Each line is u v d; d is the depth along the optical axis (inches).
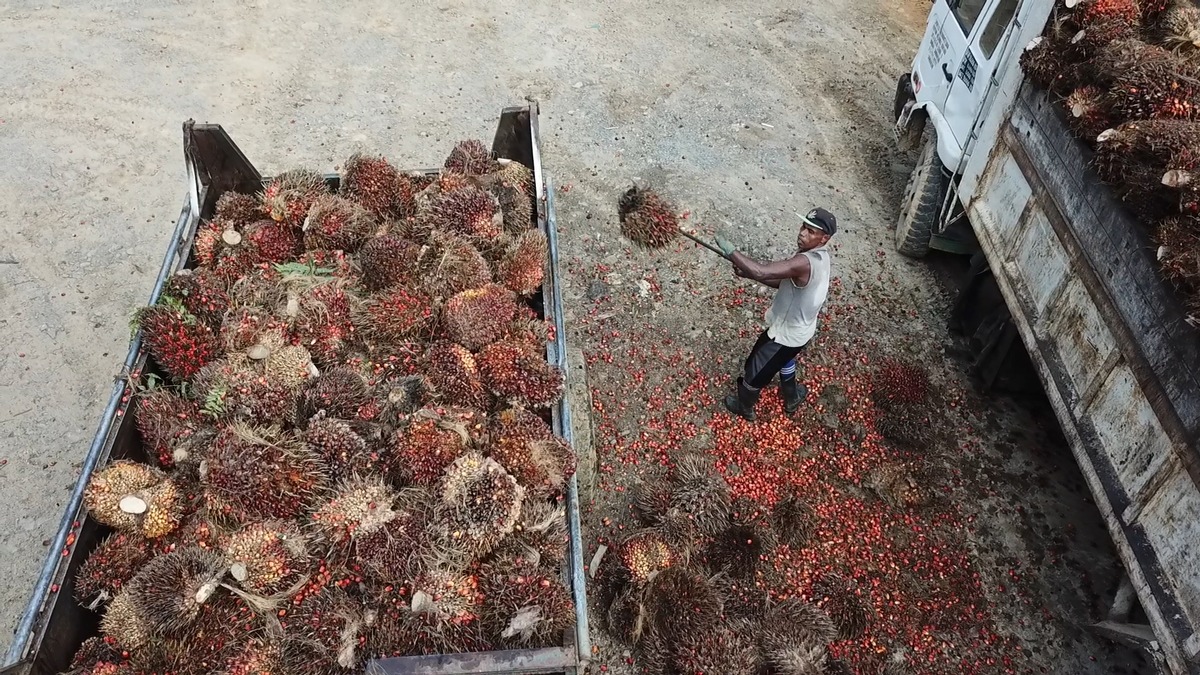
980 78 229.3
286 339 145.5
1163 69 152.1
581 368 204.7
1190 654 123.7
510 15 395.5
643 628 159.0
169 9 372.2
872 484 206.7
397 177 186.2
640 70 366.3
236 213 175.2
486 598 114.9
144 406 134.4
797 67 380.5
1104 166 152.8
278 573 112.9
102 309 234.7
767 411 225.3
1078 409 161.5
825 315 254.2
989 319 232.5
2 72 322.7
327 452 124.0
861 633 174.1
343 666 106.0
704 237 278.7
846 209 300.0
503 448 130.1
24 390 212.5
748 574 175.5
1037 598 188.1
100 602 115.0
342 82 337.7
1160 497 134.0
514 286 164.4
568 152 312.7
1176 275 131.2
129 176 280.5
